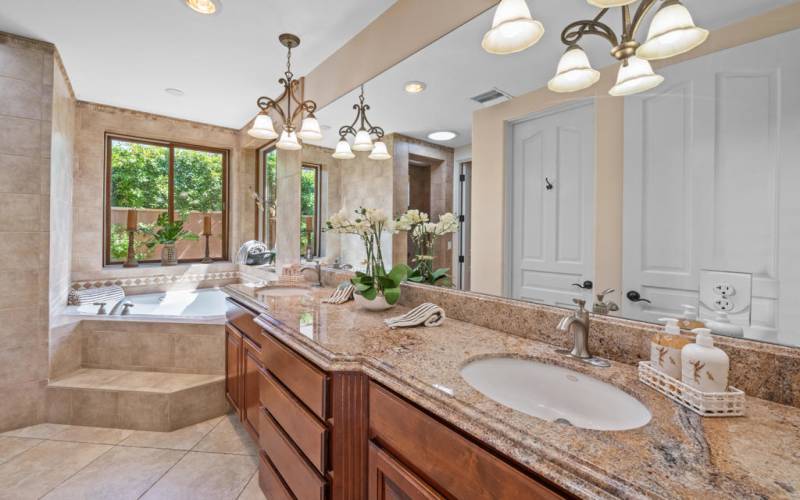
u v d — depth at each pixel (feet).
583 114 3.83
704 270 3.05
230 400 7.47
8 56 6.91
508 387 3.47
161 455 6.43
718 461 1.86
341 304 6.08
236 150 12.96
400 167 5.99
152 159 11.84
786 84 2.66
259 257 11.89
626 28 3.44
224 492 5.52
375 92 6.37
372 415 3.36
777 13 2.68
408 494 2.82
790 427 2.24
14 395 7.16
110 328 8.22
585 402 3.13
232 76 8.60
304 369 3.97
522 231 4.43
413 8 5.59
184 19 6.36
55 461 6.21
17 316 7.17
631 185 3.50
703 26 3.00
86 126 10.29
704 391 2.40
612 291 3.63
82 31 6.77
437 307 4.81
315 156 8.35
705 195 3.04
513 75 4.44
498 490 2.17
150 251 12.06
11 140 6.99
